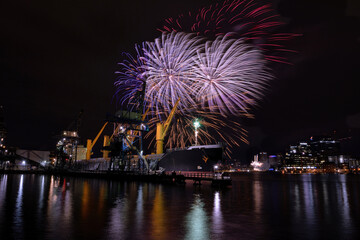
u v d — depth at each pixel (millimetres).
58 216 15859
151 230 12531
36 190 33594
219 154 57281
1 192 30688
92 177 74125
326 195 32531
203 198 25906
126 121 69062
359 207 21109
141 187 39812
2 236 11359
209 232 12281
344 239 11414
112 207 19594
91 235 11586
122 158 67562
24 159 149625
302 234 12141
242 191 36969
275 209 19516
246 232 12383
